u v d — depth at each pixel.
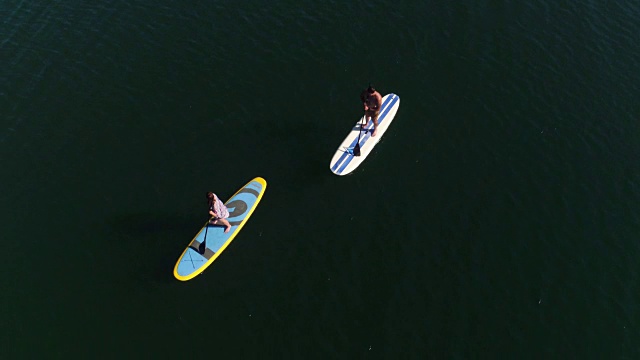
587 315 20.56
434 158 25.86
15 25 32.69
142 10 33.50
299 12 33.22
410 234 23.14
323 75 29.77
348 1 33.62
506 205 23.97
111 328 20.56
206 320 20.77
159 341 20.25
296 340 20.23
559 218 23.45
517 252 22.42
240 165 25.77
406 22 32.41
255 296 21.41
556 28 31.72
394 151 26.16
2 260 22.41
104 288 21.64
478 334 20.20
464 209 23.89
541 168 25.30
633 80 28.92
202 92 29.08
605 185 24.56
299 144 26.53
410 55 30.64
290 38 31.75
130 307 21.11
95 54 31.06
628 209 23.69
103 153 26.36
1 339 20.23
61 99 28.75
